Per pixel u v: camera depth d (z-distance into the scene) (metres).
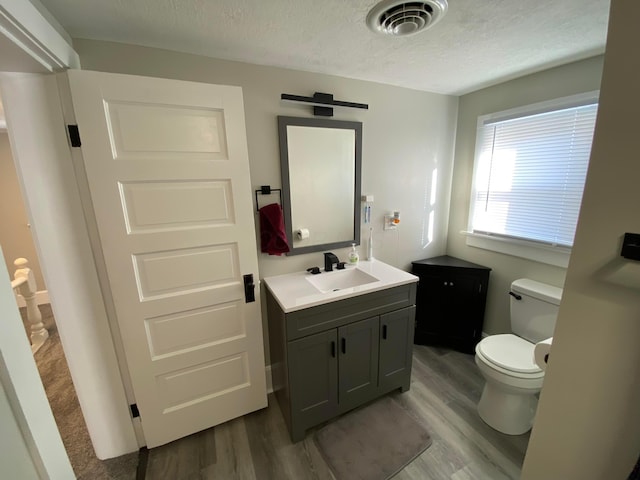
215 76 1.55
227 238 1.50
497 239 2.20
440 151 2.43
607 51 0.70
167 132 1.29
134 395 1.47
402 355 1.88
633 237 0.70
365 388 1.77
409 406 1.83
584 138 1.68
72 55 1.18
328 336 1.56
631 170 0.69
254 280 1.62
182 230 1.40
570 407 0.90
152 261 1.37
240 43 1.39
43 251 1.21
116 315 1.35
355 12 1.14
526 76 1.90
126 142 1.23
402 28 1.19
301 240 1.95
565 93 1.73
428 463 1.46
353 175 2.05
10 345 0.75
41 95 1.11
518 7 1.13
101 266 1.30
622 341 0.76
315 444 1.58
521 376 1.50
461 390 1.96
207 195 1.42
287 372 1.50
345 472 1.42
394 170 2.24
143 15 1.13
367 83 1.98
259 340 1.71
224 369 1.65
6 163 3.23
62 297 1.27
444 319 2.39
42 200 1.17
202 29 1.25
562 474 0.95
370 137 2.08
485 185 2.27
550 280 1.93
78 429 1.70
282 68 1.70
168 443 1.60
